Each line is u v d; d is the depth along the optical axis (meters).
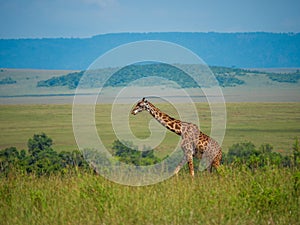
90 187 16.14
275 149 50.56
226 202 14.80
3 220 14.02
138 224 13.34
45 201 15.14
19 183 17.75
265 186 16.16
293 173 17.61
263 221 13.58
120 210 14.21
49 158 33.78
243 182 17.16
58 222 13.66
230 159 31.20
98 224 13.52
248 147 48.00
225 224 13.23
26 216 14.27
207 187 16.58
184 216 13.78
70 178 18.98
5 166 22.66
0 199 15.94
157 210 14.12
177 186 16.94
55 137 79.25
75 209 14.53
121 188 16.67
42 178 19.48
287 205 14.50
